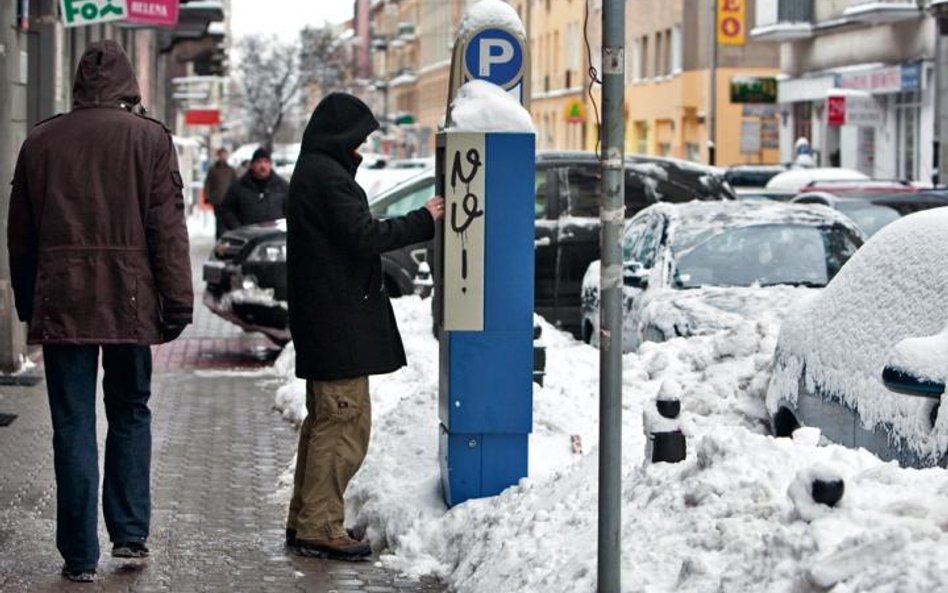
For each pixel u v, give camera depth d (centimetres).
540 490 905
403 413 1156
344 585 888
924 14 4900
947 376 704
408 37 13750
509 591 786
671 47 7312
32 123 2080
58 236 869
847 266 962
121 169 872
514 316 965
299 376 948
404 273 2108
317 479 948
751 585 641
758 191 3269
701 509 738
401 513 977
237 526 1037
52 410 887
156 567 921
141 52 4212
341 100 940
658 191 2127
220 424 1474
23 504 1089
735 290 1491
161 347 2178
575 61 8450
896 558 591
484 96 961
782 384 1010
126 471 911
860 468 734
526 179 959
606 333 712
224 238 2128
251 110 9681
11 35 1750
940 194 2381
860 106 5191
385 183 3269
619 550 709
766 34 5984
